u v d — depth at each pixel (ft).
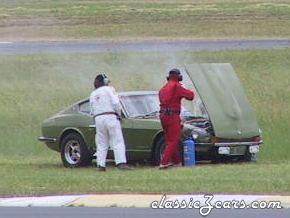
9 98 274.57
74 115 187.01
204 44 360.48
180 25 411.54
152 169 168.76
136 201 127.13
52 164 193.88
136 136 179.11
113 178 151.23
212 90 179.32
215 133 173.99
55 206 125.29
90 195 133.80
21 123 249.96
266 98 269.03
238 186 137.39
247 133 178.81
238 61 318.45
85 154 184.24
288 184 139.64
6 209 122.31
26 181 150.20
